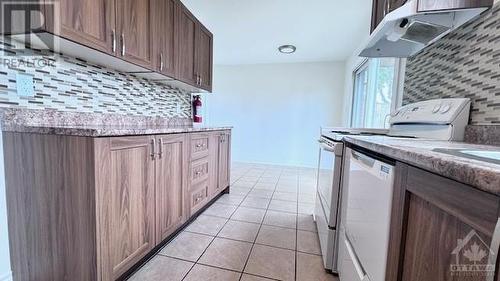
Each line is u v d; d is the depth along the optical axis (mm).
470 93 1232
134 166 1323
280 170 4504
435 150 662
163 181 1599
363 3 2408
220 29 3133
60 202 1130
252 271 1469
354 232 1111
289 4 2447
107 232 1154
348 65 4371
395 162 742
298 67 4859
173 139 1701
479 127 1108
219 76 5305
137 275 1394
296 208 2543
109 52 1408
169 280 1360
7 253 1229
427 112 1392
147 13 1729
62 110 1457
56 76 1418
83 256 1129
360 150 1135
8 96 1197
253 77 5121
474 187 426
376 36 1519
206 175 2326
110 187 1159
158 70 1889
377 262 822
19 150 1158
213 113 5391
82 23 1228
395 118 1759
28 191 1170
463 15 1202
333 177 1425
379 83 3016
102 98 1739
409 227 665
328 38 3400
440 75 1512
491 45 1098
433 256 565
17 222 1207
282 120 5035
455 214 476
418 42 1552
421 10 1118
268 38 3453
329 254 1464
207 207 2494
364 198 988
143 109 2188
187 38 2326
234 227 2057
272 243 1805
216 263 1537
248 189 3223
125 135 1241
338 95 4699
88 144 1067
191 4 2467
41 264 1200
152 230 1505
